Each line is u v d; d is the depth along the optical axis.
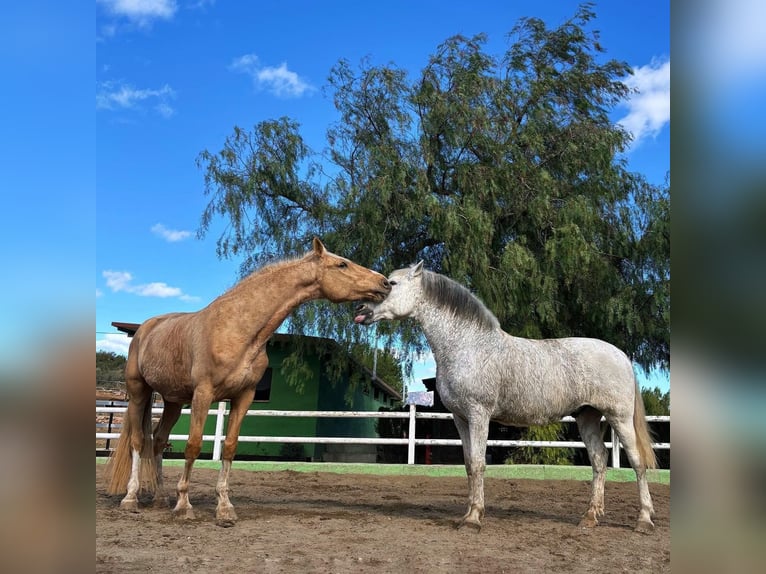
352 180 13.52
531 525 5.90
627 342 13.95
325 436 16.86
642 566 4.28
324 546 4.56
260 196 13.95
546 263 12.51
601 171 13.36
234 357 5.32
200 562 3.96
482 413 5.60
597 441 6.08
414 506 7.21
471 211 12.15
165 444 6.44
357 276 5.70
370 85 13.86
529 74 14.52
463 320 5.81
